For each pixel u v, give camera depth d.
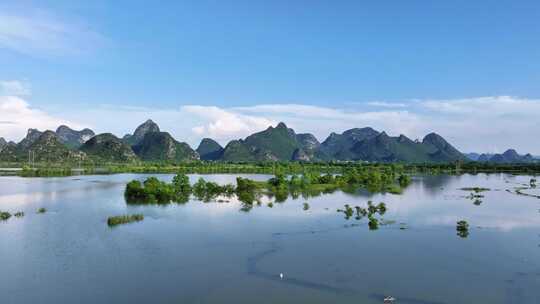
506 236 87.81
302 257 71.69
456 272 64.31
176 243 80.00
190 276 61.50
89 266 65.25
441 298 54.34
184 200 139.75
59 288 56.09
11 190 162.62
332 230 92.94
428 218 108.62
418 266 67.12
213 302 52.16
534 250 76.88
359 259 70.81
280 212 116.75
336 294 55.31
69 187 177.25
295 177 191.88
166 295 54.31
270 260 69.81
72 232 87.19
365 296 54.75
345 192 170.50
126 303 51.72
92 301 52.12
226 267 65.88
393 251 75.81
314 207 126.94
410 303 52.59
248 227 95.50
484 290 57.06
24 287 56.28
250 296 54.34
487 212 119.19
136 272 62.91
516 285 58.91
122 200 136.62
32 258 68.75
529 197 155.75
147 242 80.38
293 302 52.50
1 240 79.75
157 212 114.19
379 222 102.06
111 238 82.75
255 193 160.50
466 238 85.94
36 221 98.44
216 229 92.88
